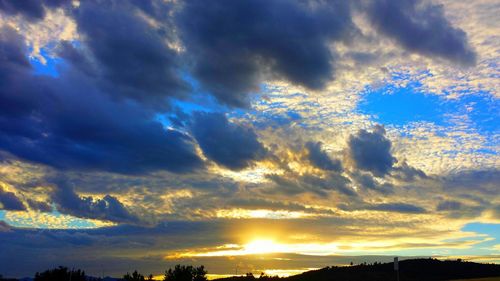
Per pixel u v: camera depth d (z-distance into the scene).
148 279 92.00
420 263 118.00
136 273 92.00
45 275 83.00
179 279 89.56
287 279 109.31
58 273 83.25
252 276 111.94
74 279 84.38
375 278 104.25
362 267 116.00
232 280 108.19
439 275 107.88
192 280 90.50
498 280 80.31
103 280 87.88
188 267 91.12
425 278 104.38
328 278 105.00
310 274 111.38
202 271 91.44
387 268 115.25
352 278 104.06
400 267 115.12
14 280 82.31
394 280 102.62
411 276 105.81
